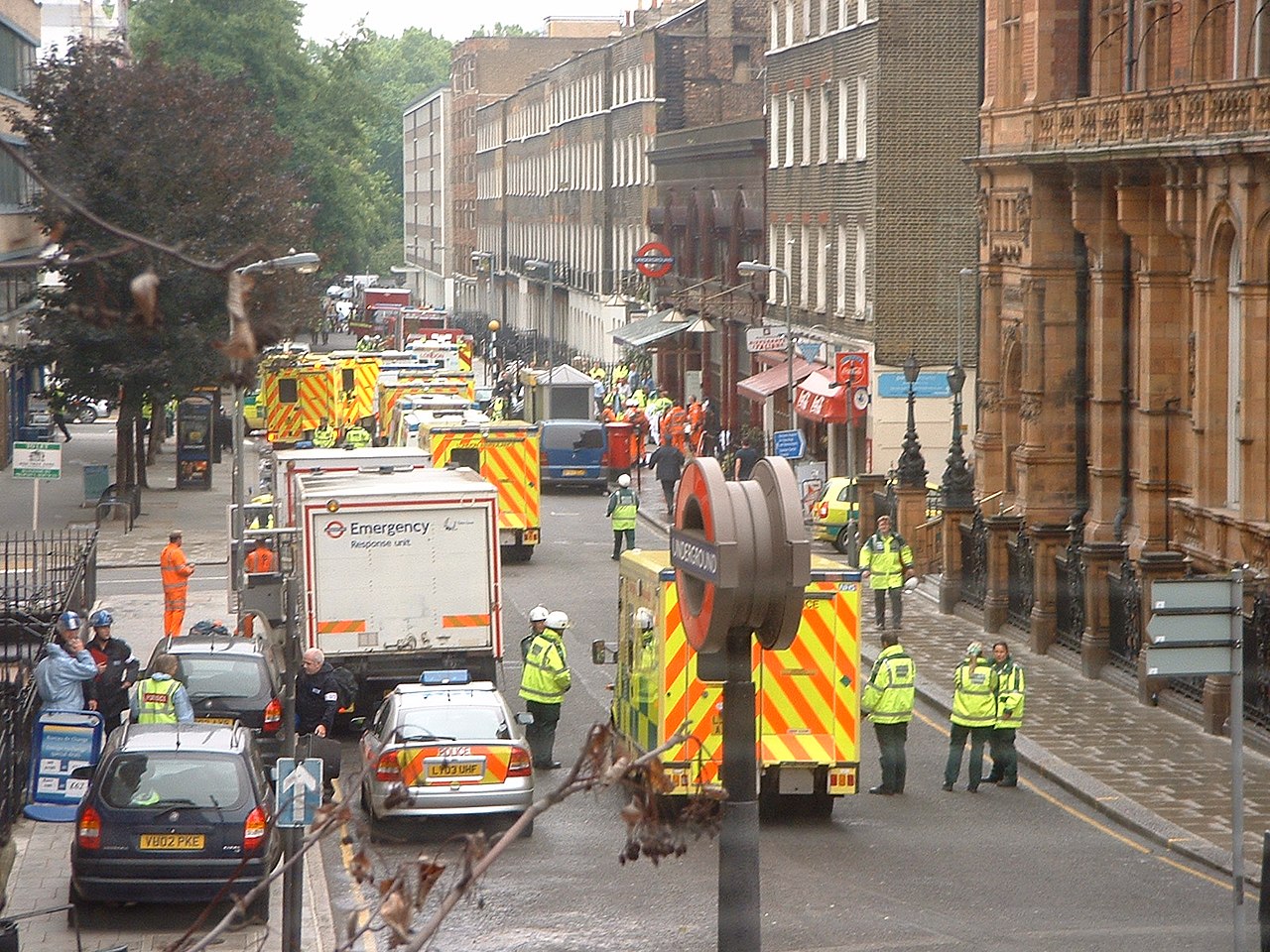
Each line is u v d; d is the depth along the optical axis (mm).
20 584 85688
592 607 93875
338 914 43844
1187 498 77750
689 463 31859
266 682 58031
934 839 50750
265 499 108375
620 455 154000
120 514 124562
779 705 51219
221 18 180625
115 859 41219
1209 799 54906
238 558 76000
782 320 157625
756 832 31250
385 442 157500
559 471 149000
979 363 99625
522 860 48406
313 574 65062
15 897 44812
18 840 50688
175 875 41375
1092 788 56344
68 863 48281
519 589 99875
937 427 129625
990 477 98312
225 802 41812
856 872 46781
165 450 171750
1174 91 75312
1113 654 74875
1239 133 70062
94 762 52938
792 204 153625
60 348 100000
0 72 93125
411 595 65500
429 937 15117
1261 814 52719
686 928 41438
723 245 183500
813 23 147000
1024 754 61438
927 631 87438
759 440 152875
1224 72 77125
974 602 90312
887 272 129625
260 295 12930
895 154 129250
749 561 30266
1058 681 74625
